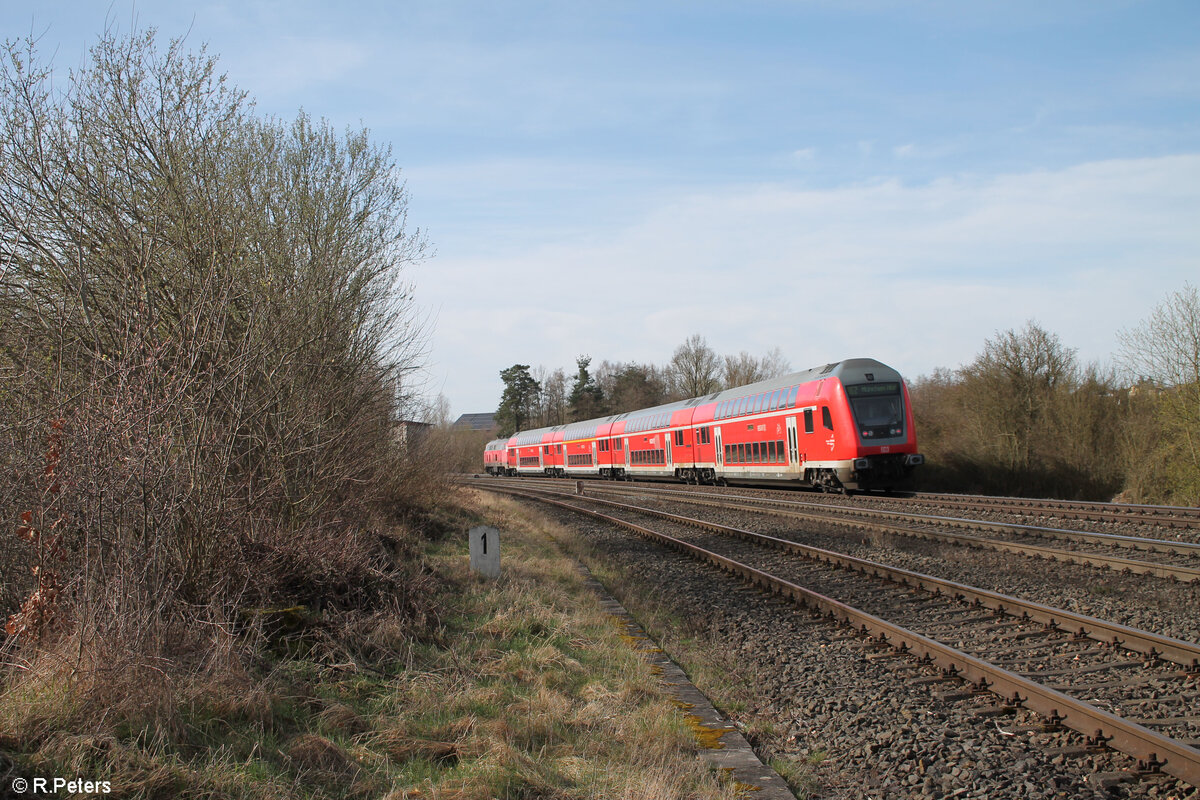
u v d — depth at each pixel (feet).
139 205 28.43
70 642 17.07
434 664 23.30
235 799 13.76
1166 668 23.76
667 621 34.01
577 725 19.97
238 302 28.66
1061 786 16.94
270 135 43.09
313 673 20.85
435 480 71.56
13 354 21.21
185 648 18.97
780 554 49.80
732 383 254.88
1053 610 28.89
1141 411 94.17
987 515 62.95
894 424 81.46
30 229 25.50
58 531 18.79
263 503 27.04
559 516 86.02
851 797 17.22
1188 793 16.24
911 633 27.12
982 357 112.57
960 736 19.86
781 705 23.44
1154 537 48.06
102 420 18.81
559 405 347.56
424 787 15.33
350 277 43.29
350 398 38.04
